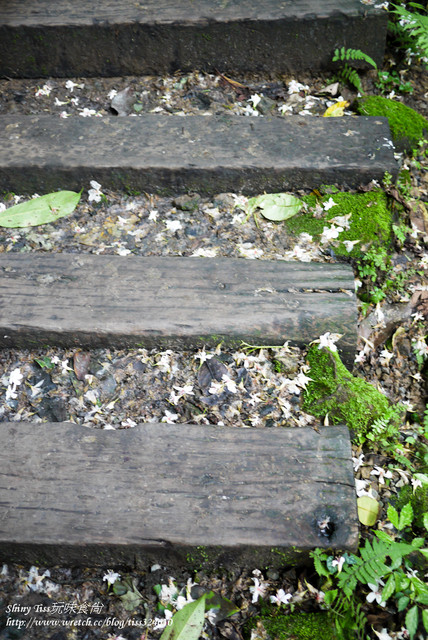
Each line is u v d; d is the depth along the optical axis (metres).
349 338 2.16
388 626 1.77
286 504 1.80
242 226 2.50
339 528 1.76
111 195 2.63
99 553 1.79
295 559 1.79
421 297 2.46
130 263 2.32
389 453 2.09
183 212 2.58
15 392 2.09
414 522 1.96
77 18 2.86
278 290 2.24
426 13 3.32
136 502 1.80
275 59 2.99
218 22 2.84
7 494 1.81
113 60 3.00
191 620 1.72
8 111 2.90
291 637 1.71
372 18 2.85
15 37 2.90
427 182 2.78
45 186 2.63
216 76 3.05
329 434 1.94
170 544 1.75
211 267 2.31
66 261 2.33
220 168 2.54
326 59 3.00
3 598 1.81
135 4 2.94
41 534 1.75
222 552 1.77
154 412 2.06
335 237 2.43
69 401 2.08
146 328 2.14
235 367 2.14
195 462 1.88
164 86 3.01
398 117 2.84
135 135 2.69
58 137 2.68
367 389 2.12
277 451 1.90
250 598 1.81
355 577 1.73
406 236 2.60
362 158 2.58
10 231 2.50
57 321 2.14
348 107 2.94
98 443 1.92
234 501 1.80
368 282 2.43
